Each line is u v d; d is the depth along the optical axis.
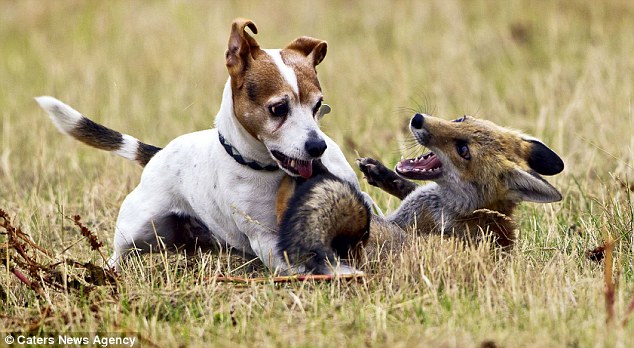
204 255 11.41
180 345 8.81
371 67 22.78
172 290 10.05
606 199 12.49
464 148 11.61
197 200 11.26
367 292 9.73
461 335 8.34
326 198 9.80
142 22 27.23
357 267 10.34
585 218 12.59
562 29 24.12
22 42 27.52
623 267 10.41
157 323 9.41
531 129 17.44
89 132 12.77
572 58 22.25
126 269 11.18
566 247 11.17
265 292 9.70
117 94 20.64
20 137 18.84
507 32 24.42
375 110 19.30
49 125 19.48
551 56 22.36
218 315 9.50
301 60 10.39
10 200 14.80
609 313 8.48
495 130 11.75
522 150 11.75
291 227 9.81
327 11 27.66
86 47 26.08
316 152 9.88
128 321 9.32
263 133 10.12
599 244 11.27
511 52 23.14
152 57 24.33
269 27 26.44
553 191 10.88
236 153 10.55
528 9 25.84
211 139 11.16
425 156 12.05
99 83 23.05
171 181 11.54
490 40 24.16
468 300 9.30
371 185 13.13
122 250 11.74
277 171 10.59
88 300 9.88
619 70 20.36
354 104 19.95
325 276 9.83
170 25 26.69
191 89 21.98
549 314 8.74
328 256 9.85
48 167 16.39
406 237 11.05
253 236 10.72
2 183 16.05
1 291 10.27
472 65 22.22
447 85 21.02
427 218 11.98
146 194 11.67
